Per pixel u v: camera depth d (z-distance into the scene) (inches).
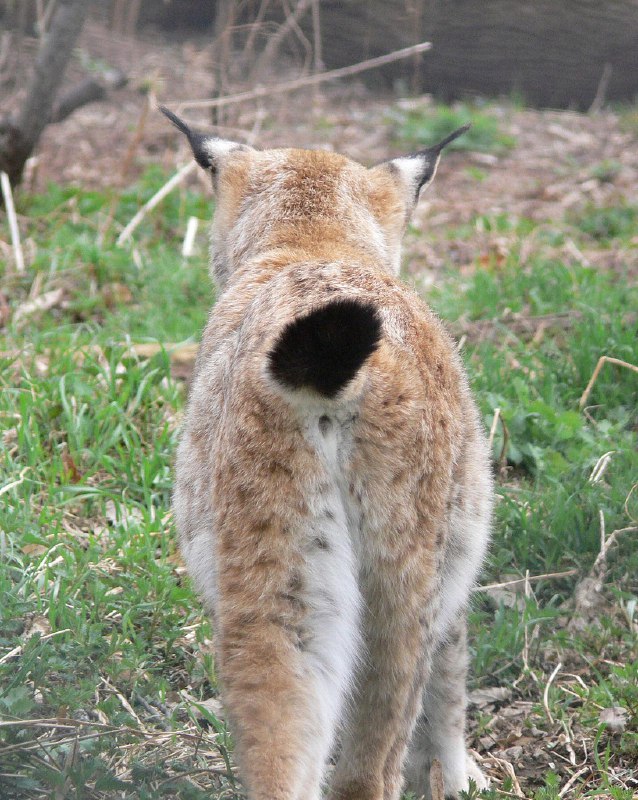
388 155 655.8
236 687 165.2
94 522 291.3
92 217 506.6
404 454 171.9
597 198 589.6
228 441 171.9
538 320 397.4
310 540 166.9
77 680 214.5
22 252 450.9
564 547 277.6
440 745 219.5
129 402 329.4
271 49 611.8
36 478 293.4
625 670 237.9
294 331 158.7
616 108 775.7
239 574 167.6
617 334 358.6
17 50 587.5
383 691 178.1
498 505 286.8
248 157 248.2
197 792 187.0
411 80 780.6
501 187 616.4
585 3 726.5
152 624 243.8
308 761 162.7
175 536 271.0
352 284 187.0
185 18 840.9
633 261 470.6
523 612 261.1
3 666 208.1
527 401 326.6
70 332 382.6
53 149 624.4
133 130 655.1
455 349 211.8
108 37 785.6
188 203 524.1
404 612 176.4
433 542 179.0
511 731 236.7
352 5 740.7
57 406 321.4
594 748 221.5
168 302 415.5
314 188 231.0
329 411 167.2
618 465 300.8
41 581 248.5
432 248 507.2
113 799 183.8
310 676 166.1
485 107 774.5
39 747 190.7
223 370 185.5
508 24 738.8
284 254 210.8
